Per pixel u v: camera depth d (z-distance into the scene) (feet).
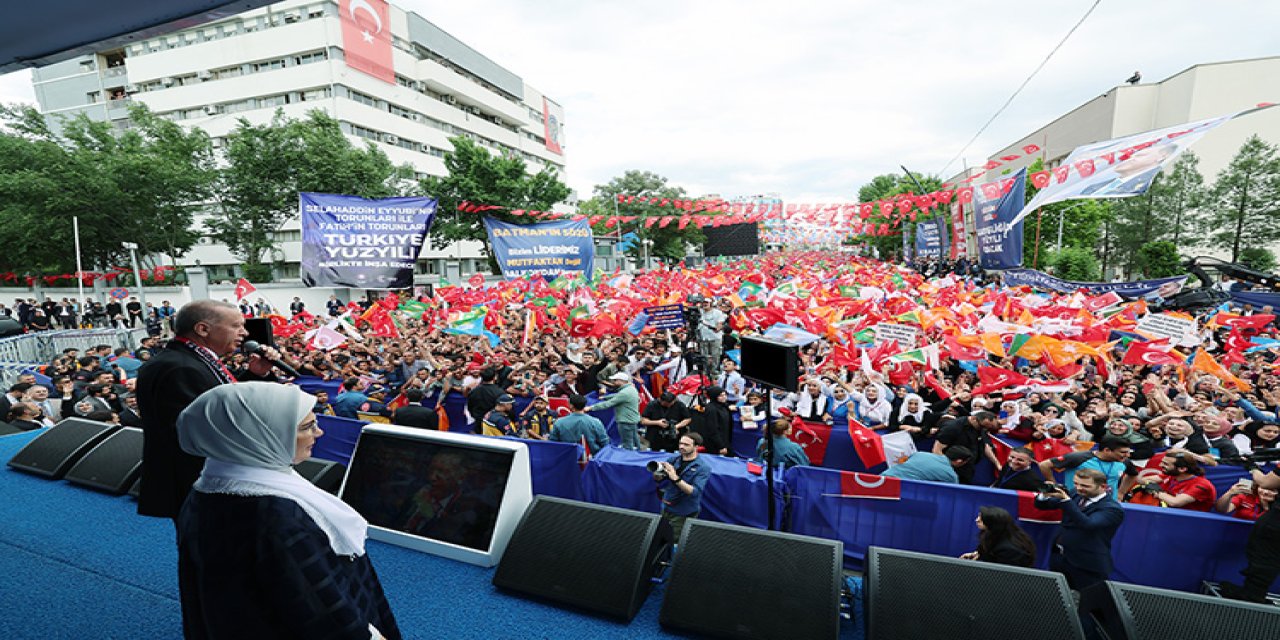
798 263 179.11
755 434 28.09
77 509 14.34
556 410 29.30
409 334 51.34
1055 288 74.49
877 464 23.66
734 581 10.17
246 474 5.21
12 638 9.46
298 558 5.09
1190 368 29.99
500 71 210.79
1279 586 14.67
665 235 188.75
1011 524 13.34
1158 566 15.84
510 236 62.39
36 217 86.84
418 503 12.75
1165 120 132.67
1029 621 9.12
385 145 158.51
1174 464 17.44
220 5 9.00
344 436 22.56
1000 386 27.14
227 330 8.86
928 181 177.37
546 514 11.64
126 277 104.42
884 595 9.69
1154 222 114.83
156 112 156.25
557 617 10.41
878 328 36.35
